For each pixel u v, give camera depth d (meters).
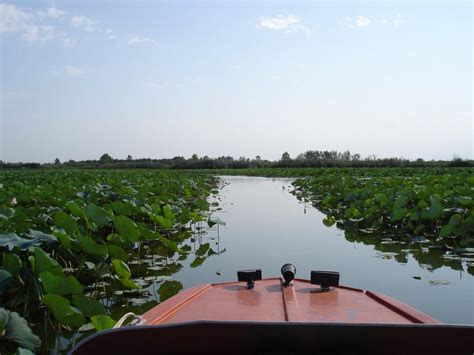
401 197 11.77
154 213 10.55
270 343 2.55
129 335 2.50
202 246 10.06
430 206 11.48
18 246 5.66
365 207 13.65
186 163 79.62
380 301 4.24
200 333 2.54
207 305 4.17
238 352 2.58
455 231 9.35
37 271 5.18
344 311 3.94
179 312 4.02
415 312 3.91
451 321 5.41
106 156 93.19
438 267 8.02
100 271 6.62
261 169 70.75
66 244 6.27
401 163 62.97
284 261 8.60
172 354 2.57
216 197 23.16
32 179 26.56
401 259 8.66
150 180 24.77
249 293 4.48
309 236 11.28
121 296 6.52
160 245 10.06
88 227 7.82
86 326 5.44
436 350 2.53
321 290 4.52
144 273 7.76
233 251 9.51
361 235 11.37
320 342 2.53
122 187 15.36
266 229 12.42
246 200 21.42
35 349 4.86
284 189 29.66
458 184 16.80
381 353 2.55
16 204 11.23
